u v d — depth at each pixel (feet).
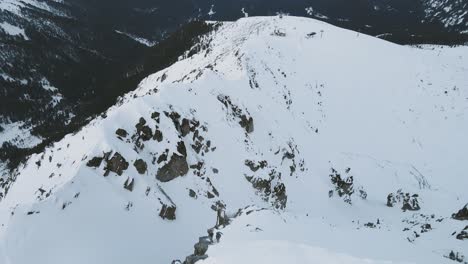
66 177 140.36
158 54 578.66
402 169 234.17
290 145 216.74
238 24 418.31
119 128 154.40
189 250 135.13
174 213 144.66
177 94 185.16
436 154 250.57
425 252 101.91
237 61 258.16
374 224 173.88
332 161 227.40
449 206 201.05
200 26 545.44
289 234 97.04
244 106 214.28
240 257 73.82
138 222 133.80
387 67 320.09
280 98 249.55
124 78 641.40
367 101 284.00
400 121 274.77
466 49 419.54
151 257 126.41
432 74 319.88
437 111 284.82
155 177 152.35
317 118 255.29
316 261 70.79
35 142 585.63
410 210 200.44
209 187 164.96
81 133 186.09
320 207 193.36
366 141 252.83
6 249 110.83
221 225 101.86
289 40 321.52
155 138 159.33
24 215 118.93
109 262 118.21
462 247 118.42
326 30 355.15
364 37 359.46
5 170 452.35
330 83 287.69
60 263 112.47
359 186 213.66
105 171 140.77
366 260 71.97
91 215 127.24
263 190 178.50
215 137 184.34
